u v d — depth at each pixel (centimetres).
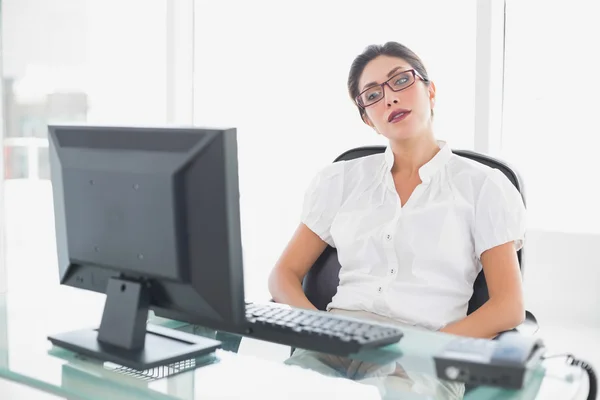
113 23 385
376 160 204
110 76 387
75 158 136
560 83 303
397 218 189
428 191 190
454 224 185
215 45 385
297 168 370
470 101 305
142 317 133
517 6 304
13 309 167
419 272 186
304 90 361
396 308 184
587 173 303
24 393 270
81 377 123
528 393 110
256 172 382
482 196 184
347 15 340
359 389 116
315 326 131
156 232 124
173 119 379
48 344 140
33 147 379
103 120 388
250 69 376
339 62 347
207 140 116
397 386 116
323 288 204
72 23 383
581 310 304
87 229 136
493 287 177
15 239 385
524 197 190
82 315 161
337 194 204
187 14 381
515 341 120
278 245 382
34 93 381
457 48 307
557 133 306
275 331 130
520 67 307
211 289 122
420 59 191
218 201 117
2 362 130
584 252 301
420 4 315
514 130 311
